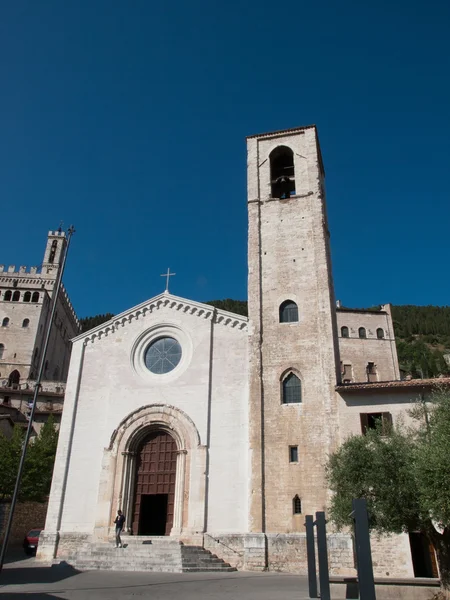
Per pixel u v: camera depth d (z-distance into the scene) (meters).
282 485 32.19
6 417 57.81
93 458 36.59
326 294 37.47
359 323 69.75
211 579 25.34
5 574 25.33
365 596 11.60
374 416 31.72
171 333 39.81
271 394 35.22
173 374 38.09
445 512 18.36
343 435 31.69
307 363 35.50
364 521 12.18
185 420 36.03
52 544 33.97
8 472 46.28
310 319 37.06
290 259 39.88
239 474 33.66
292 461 32.81
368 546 11.97
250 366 36.47
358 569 11.91
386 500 21.08
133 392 38.09
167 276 42.16
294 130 45.75
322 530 16.86
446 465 18.34
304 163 43.97
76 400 38.78
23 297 93.38
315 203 41.50
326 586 16.19
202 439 35.12
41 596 18.95
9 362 86.62
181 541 32.16
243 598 19.06
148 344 40.03
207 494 33.50
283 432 33.69
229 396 36.25
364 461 22.66
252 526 31.44
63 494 35.72
